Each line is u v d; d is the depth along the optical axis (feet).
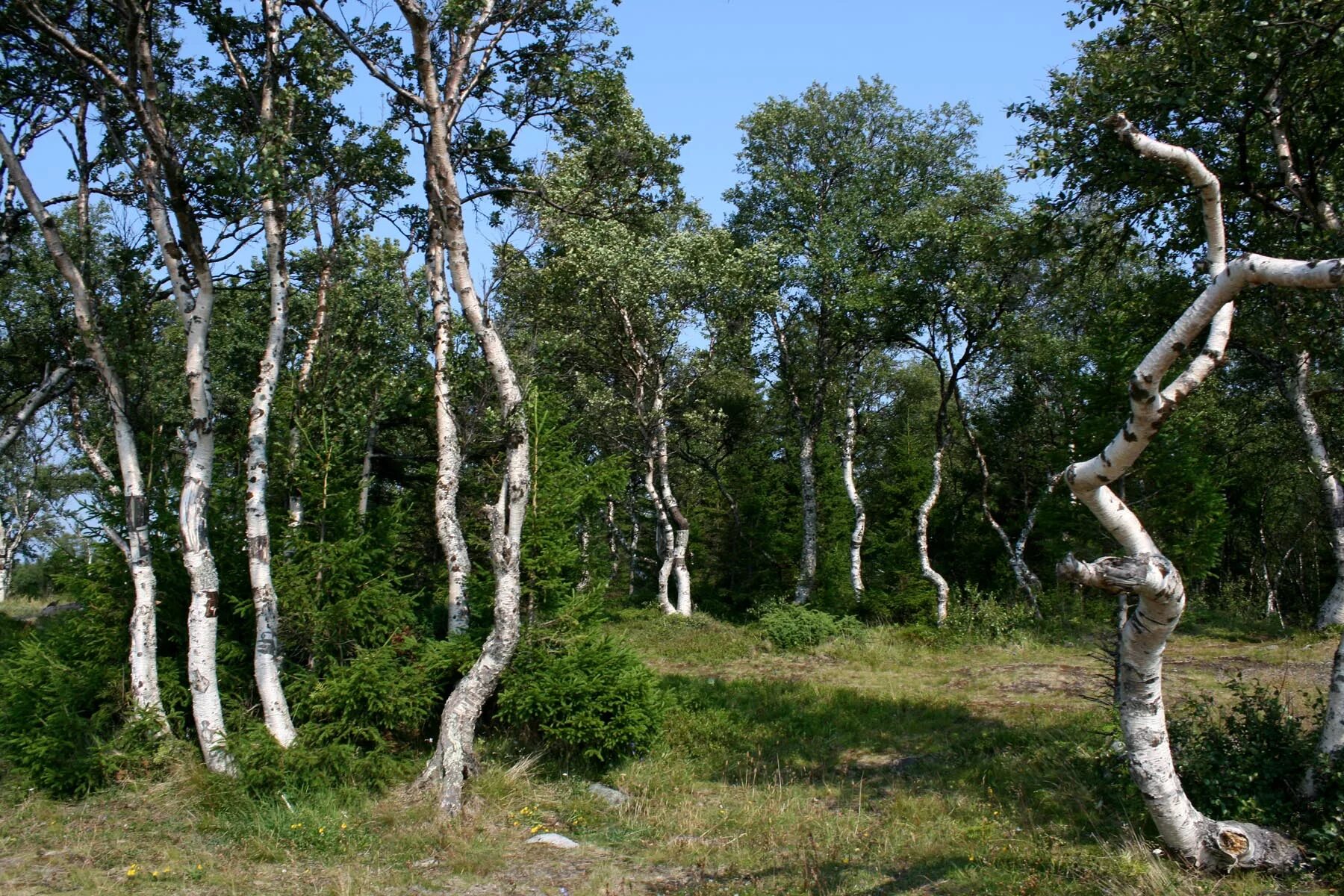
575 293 76.48
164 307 45.34
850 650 65.51
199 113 37.17
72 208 55.26
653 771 35.47
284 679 35.40
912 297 75.77
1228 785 24.18
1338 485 66.08
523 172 44.83
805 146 90.12
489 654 33.14
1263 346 38.47
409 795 31.42
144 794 31.07
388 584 36.88
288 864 26.23
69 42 32.89
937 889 22.35
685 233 79.77
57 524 126.82
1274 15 28.45
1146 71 31.76
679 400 89.86
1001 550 97.60
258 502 33.99
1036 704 45.55
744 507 106.63
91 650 35.35
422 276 50.49
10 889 23.88
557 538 38.78
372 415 47.21
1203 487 33.65
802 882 23.47
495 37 39.88
